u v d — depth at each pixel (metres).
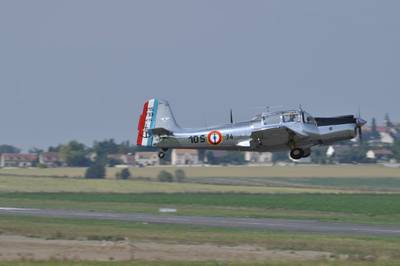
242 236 97.25
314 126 131.38
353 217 135.50
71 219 122.38
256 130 134.00
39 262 74.25
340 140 132.62
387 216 139.75
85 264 73.00
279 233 101.88
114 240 92.75
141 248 86.00
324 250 85.38
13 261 75.31
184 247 86.94
